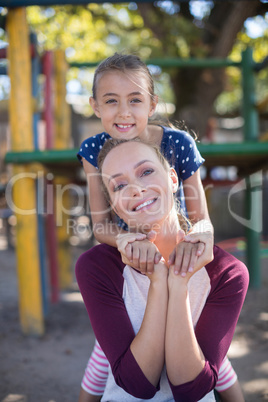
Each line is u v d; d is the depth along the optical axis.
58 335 3.46
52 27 9.58
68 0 3.00
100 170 1.39
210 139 8.73
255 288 5.05
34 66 3.74
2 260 7.46
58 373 2.75
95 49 10.41
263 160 4.06
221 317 1.23
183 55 7.74
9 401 2.37
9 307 4.37
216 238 9.76
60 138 4.74
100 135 1.80
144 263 1.15
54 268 4.47
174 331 1.13
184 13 7.36
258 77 11.80
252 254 5.17
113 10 8.55
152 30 7.18
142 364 1.13
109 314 1.23
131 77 1.54
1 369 2.82
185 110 7.51
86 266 1.30
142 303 1.29
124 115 1.55
